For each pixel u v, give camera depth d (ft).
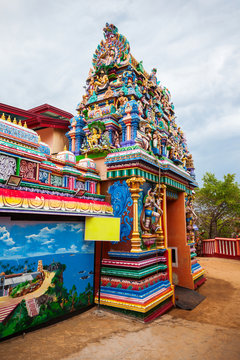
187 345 14.94
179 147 35.12
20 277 15.02
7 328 14.19
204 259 54.75
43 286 16.47
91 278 20.63
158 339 15.61
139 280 19.83
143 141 24.06
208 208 75.25
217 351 14.29
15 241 15.01
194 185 34.94
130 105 23.62
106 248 22.24
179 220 30.99
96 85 27.73
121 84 26.76
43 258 16.66
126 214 21.76
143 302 18.52
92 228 19.40
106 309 19.93
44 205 15.38
